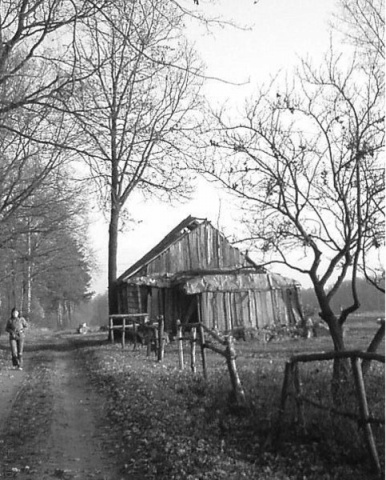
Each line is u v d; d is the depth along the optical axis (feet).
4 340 133.59
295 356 28.66
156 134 30.42
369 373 40.91
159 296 109.81
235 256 114.21
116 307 111.45
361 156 37.83
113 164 30.37
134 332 85.05
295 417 28.91
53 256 137.39
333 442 26.76
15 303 168.66
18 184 70.33
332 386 33.71
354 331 97.09
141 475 26.13
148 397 40.96
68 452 30.35
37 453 30.19
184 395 40.93
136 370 55.77
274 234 39.96
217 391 39.52
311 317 114.62
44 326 245.24
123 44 27.94
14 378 59.21
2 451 30.63
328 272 39.60
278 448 27.81
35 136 33.76
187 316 108.47
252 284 108.27
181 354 58.44
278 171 40.14
